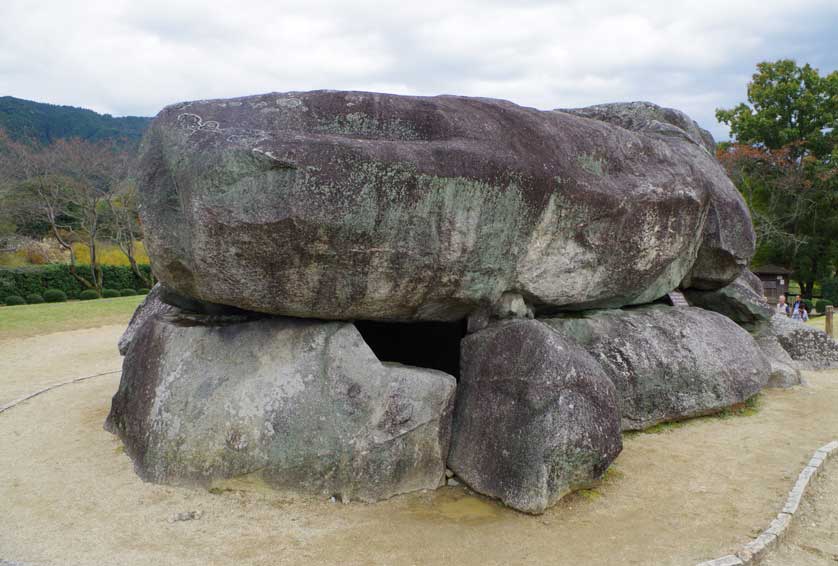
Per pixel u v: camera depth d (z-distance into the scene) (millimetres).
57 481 4480
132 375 5219
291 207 4027
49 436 5574
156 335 4969
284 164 3979
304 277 4281
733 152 23203
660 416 5742
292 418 4285
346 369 4422
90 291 23078
